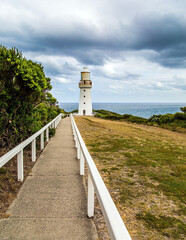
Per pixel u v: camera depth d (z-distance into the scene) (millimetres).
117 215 2037
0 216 3424
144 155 8969
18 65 5551
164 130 22016
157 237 3305
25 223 3254
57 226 3205
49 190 4539
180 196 4902
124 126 24141
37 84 6117
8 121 6086
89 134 15539
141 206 4324
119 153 9156
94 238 2947
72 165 6469
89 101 55812
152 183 5676
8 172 5309
